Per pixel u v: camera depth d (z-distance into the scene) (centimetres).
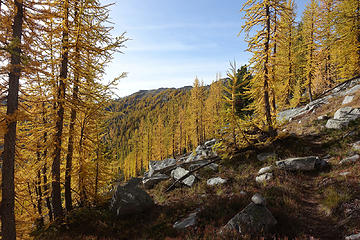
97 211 1030
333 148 1212
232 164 1423
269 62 1385
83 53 1014
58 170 955
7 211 650
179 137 5381
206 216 770
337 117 1557
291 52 2488
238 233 571
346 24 1912
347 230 553
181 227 729
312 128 1698
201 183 1279
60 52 931
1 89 645
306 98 2980
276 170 1088
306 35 2678
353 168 883
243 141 1457
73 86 1016
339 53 2064
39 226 1123
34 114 819
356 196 676
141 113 15488
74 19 935
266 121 1445
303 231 581
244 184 1070
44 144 910
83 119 1179
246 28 1428
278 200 795
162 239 679
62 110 955
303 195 845
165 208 995
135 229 829
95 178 1333
